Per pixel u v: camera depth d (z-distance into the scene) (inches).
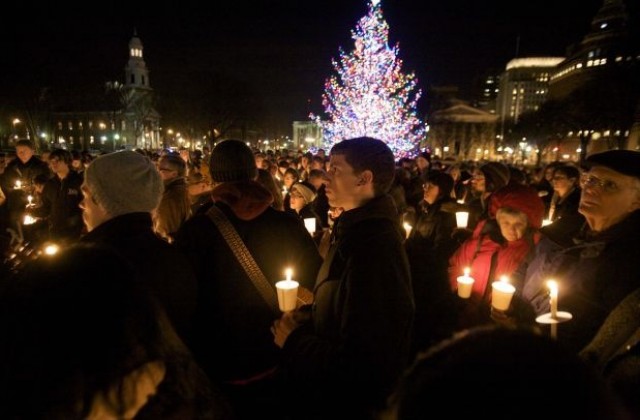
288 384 65.4
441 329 125.4
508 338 21.4
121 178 63.1
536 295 93.6
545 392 18.7
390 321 54.9
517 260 111.3
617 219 73.5
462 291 112.3
